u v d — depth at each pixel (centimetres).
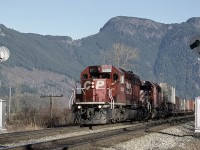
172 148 1597
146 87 4131
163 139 2011
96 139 1739
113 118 2909
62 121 3862
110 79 2936
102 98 2886
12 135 2016
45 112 4359
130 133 2209
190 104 8469
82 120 2858
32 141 1856
